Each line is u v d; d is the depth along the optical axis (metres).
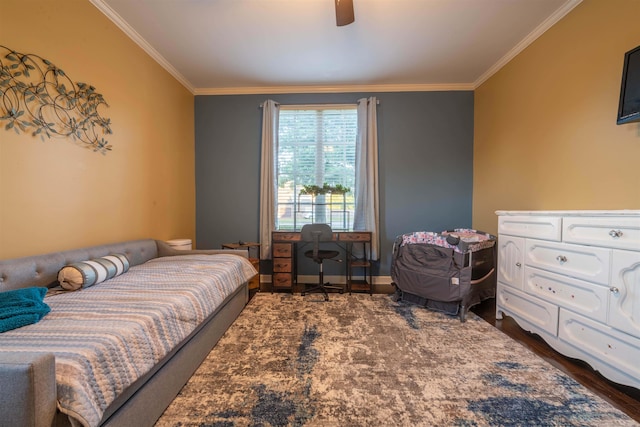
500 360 1.77
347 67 3.18
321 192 3.60
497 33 2.54
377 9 2.20
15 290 1.31
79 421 0.81
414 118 3.69
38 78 1.69
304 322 2.38
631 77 1.62
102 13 2.17
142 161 2.68
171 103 3.20
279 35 2.56
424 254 2.68
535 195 2.57
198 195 3.80
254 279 3.34
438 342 2.02
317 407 1.34
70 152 1.91
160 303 1.41
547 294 1.90
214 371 1.65
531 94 2.60
